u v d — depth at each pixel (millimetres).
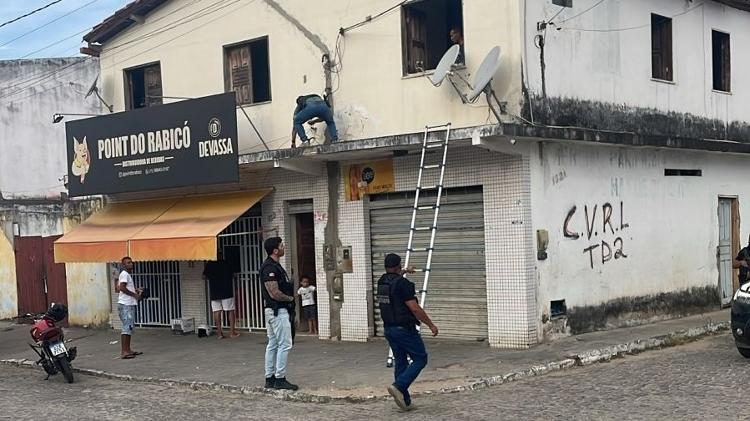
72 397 11195
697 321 14617
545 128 11875
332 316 14602
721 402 8406
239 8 15523
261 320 15875
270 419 9156
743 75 17562
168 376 12172
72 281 19391
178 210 16281
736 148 16094
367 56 13633
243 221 16000
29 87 27906
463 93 12453
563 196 12914
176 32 16547
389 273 9258
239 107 15492
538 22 12312
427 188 13172
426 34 13602
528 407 8750
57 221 19719
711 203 16562
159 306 17672
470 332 12938
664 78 15523
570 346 11992
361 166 14141
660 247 15062
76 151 17156
